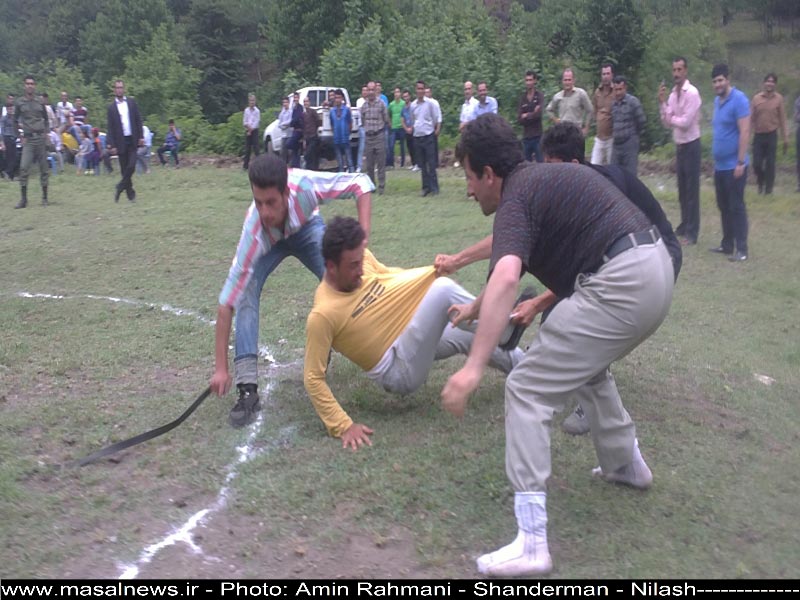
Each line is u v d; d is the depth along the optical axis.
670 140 21.06
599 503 3.95
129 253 9.56
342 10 40.47
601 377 3.87
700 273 8.70
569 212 3.37
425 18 34.50
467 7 33.69
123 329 6.73
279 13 42.16
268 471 4.30
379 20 35.09
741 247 9.23
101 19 50.81
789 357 6.29
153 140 25.69
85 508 4.00
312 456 4.44
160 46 35.75
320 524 3.82
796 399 5.44
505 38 32.00
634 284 3.31
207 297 7.71
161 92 33.09
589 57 25.98
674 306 7.52
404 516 3.85
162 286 8.14
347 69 26.02
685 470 4.29
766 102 13.52
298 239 5.18
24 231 11.02
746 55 36.59
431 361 4.79
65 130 20.52
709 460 4.41
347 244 4.42
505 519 3.81
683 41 26.42
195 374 5.74
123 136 13.27
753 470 4.32
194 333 6.61
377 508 3.91
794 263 9.12
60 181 16.94
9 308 7.33
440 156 20.45
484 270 8.49
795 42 37.97
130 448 4.59
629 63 25.80
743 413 5.09
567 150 4.64
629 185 4.59
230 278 4.88
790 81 26.45
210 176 17.62
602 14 25.73
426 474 4.20
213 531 3.80
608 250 3.36
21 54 58.38
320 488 4.10
